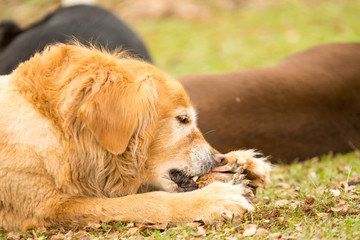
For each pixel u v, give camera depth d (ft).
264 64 73.51
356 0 107.04
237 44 84.23
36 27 45.09
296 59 49.01
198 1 109.29
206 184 26.48
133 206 24.52
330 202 25.27
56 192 25.23
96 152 25.40
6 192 25.00
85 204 24.98
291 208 24.86
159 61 79.10
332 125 42.73
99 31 40.98
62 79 25.34
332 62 46.39
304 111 42.01
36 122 24.95
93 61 25.54
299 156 41.22
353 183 29.35
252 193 26.84
